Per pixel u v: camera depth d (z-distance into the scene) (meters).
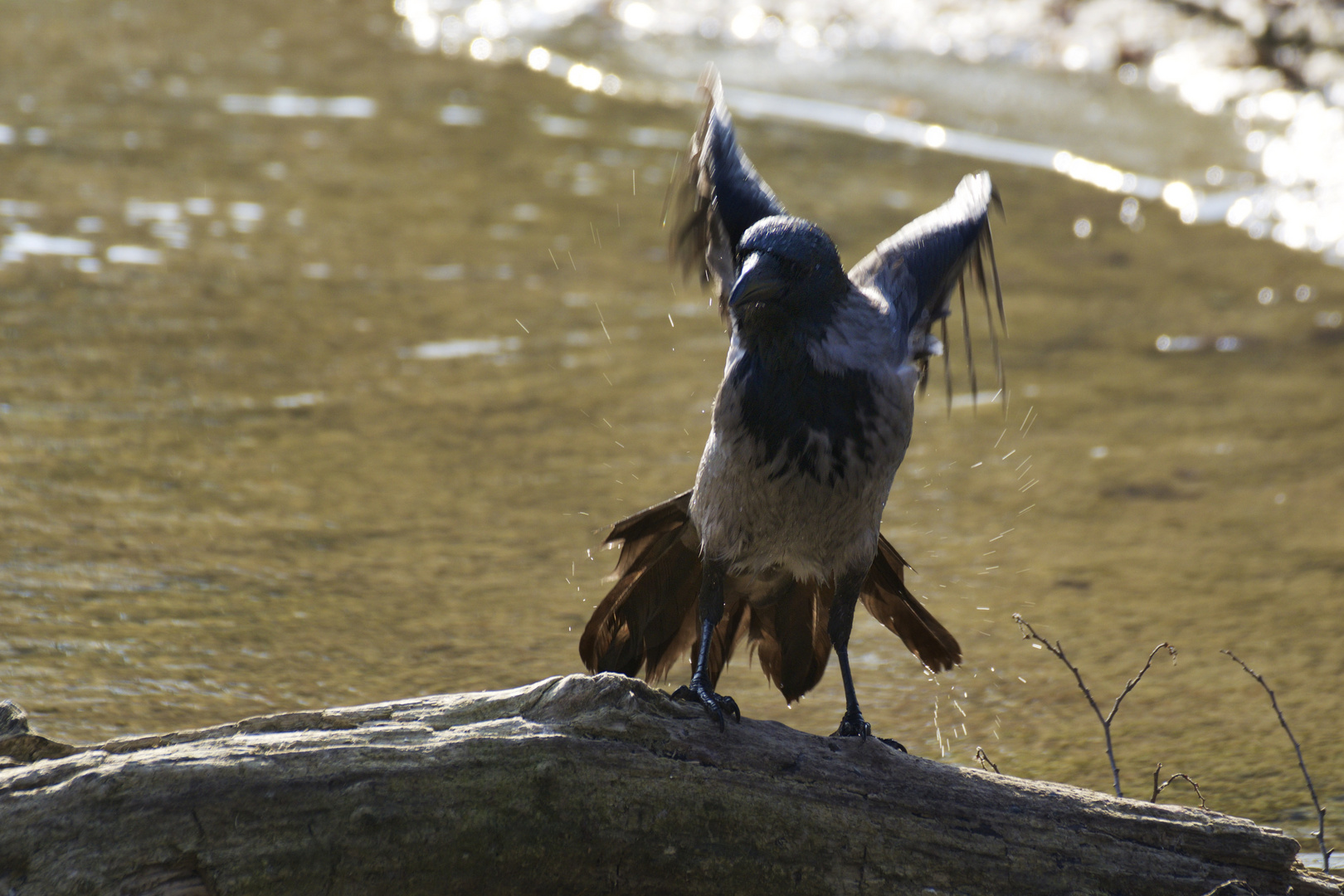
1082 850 6.60
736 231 7.86
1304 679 10.13
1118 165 23.08
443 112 23.61
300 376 14.64
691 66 26.80
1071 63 26.53
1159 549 12.34
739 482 7.14
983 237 8.29
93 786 5.79
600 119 23.84
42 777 5.84
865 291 7.42
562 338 16.08
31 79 22.98
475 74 25.77
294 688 9.27
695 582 8.04
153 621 10.00
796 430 6.97
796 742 6.70
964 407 15.49
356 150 21.44
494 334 16.03
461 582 10.92
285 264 17.39
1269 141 23.52
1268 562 12.12
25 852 5.72
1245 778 8.80
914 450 14.41
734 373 7.04
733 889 6.40
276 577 10.80
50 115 21.45
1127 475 13.90
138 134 21.14
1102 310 18.12
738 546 7.37
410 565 11.14
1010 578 11.75
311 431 13.50
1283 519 12.98
